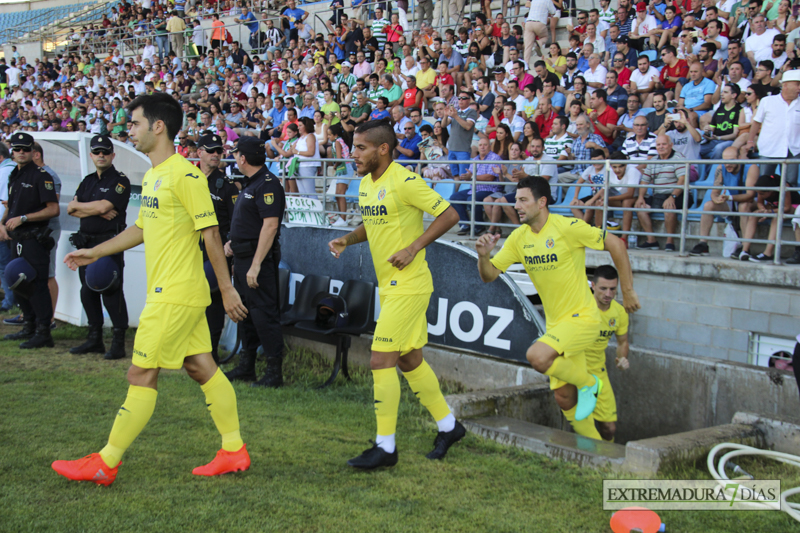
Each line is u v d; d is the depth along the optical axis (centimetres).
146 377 328
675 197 703
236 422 353
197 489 327
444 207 363
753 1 930
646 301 638
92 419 430
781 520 314
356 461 359
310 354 659
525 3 1348
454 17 1423
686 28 957
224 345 682
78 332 714
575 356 422
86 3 3083
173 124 335
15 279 620
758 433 405
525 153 843
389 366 369
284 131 1185
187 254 334
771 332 558
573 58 1051
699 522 310
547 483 354
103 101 1852
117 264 606
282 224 734
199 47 2031
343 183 1002
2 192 729
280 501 317
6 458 356
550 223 420
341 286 671
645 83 944
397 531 292
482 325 570
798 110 624
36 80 2356
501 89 1073
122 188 597
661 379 507
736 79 830
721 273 584
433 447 407
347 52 1465
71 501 307
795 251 577
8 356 608
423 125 988
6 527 277
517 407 479
